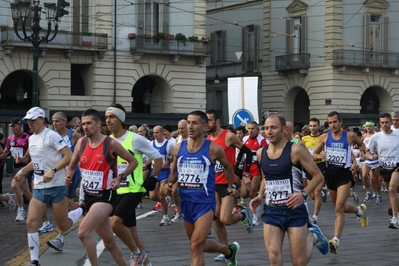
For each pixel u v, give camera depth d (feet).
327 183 34.88
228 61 155.43
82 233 22.99
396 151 42.01
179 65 125.70
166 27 124.67
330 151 34.81
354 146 72.28
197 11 127.54
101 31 117.08
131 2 120.47
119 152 24.09
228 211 28.94
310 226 23.84
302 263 21.99
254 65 148.77
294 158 22.09
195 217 24.29
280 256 21.94
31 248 27.68
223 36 156.25
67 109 114.32
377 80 138.51
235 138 30.81
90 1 116.37
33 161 29.43
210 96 160.25
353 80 136.05
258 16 148.05
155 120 120.98
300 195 21.85
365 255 32.09
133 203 26.50
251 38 150.00
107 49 117.39
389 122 42.14
